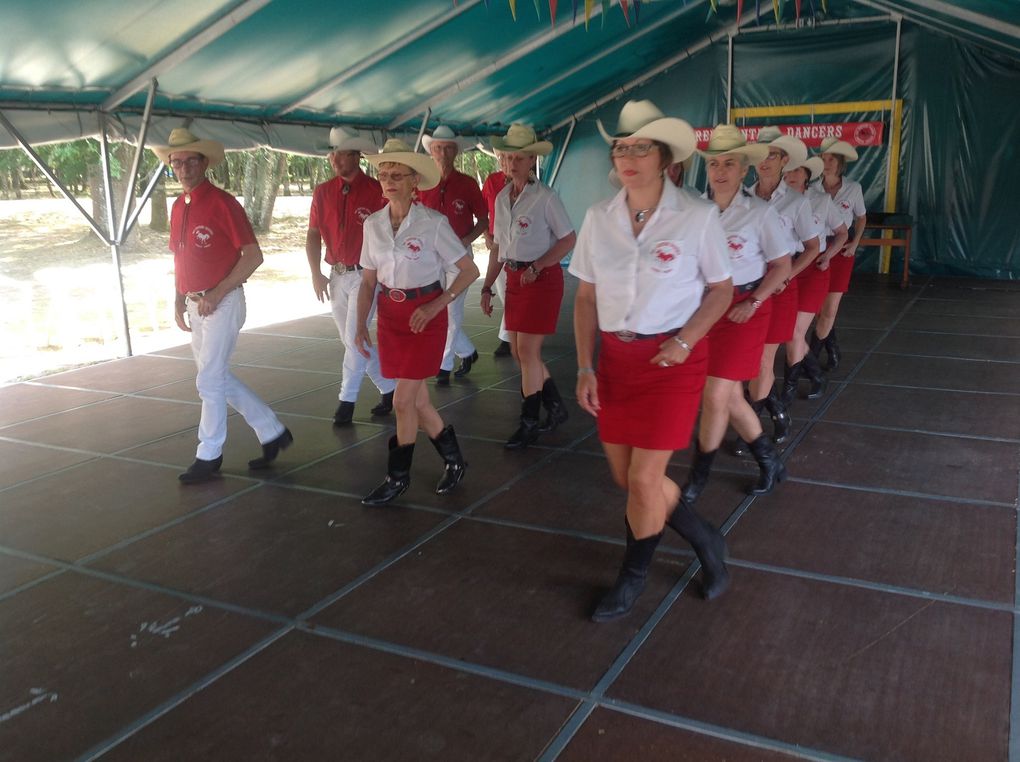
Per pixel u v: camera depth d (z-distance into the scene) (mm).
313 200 6070
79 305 11375
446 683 2918
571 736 2623
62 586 3709
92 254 17609
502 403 6527
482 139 13289
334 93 9281
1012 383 6652
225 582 3701
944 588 3459
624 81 14039
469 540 4059
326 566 3830
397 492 4516
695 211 2893
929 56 12414
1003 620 3201
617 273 2957
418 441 5602
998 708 2684
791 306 4809
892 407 6105
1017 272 12438
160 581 3729
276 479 4965
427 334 4281
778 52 13188
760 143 4668
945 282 12289
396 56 8680
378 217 4301
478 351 8562
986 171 12383
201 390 4887
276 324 10367
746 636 3154
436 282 4266
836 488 4586
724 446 5352
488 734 2643
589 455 5242
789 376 6109
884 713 2680
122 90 7309
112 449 5609
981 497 4395
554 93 13078
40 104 7070
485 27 8617
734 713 2707
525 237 5195
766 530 4070
